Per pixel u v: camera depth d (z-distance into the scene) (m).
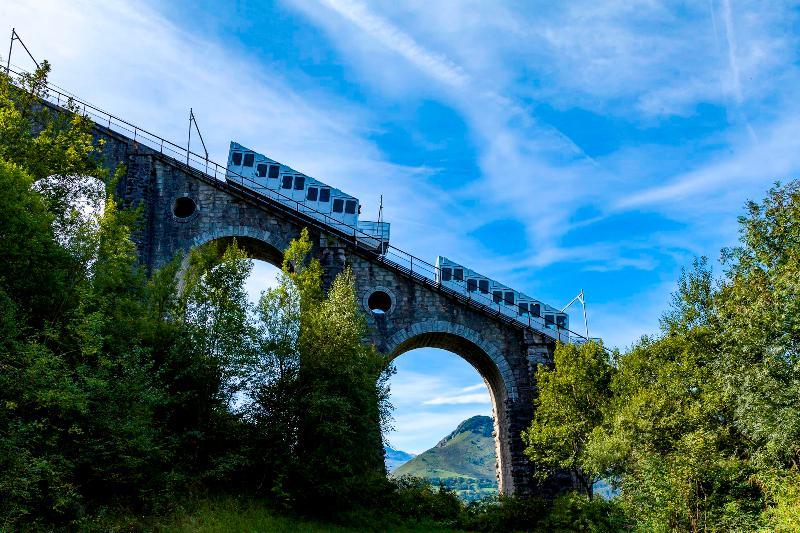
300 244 28.95
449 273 39.38
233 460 21.38
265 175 39.38
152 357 22.03
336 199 39.50
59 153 24.03
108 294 20.08
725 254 25.56
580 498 27.36
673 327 29.52
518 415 34.12
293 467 22.50
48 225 19.39
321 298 27.81
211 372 22.52
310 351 24.44
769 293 21.27
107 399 17.84
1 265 17.48
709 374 26.02
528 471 32.62
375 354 28.02
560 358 32.09
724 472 20.61
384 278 36.16
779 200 22.12
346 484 22.75
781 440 19.77
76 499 16.41
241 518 19.28
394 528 24.47
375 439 25.38
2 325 15.59
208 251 25.06
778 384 20.09
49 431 16.33
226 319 23.31
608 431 27.23
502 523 27.50
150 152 35.75
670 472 20.42
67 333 18.12
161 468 20.19
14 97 26.17
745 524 18.92
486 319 36.12
